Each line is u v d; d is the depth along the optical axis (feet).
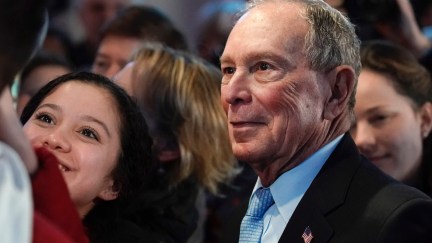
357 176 6.88
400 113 9.16
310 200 6.88
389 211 6.45
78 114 7.23
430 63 10.82
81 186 7.19
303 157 7.00
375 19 11.62
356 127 9.22
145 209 8.42
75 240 5.17
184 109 9.28
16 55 4.69
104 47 12.05
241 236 7.28
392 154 9.16
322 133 7.00
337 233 6.64
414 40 11.75
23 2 4.67
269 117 6.79
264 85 6.77
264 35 6.79
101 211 7.79
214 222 10.11
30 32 4.73
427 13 13.48
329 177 6.93
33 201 5.13
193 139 9.27
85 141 7.23
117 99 7.48
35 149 5.28
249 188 10.12
